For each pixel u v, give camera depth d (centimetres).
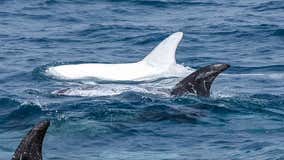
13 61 7175
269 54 7506
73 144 4750
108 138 4850
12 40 8031
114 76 6569
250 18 8856
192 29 8431
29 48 7719
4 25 8694
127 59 7419
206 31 8344
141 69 6688
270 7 9406
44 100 5734
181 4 9669
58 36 8225
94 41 8056
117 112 5300
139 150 4656
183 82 5762
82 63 7000
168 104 5488
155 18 9031
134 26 8612
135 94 5762
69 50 7675
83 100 5678
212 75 5725
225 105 5481
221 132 4972
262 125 5116
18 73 6706
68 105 5547
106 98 5700
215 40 8000
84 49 7725
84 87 6084
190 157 4500
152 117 5222
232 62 7212
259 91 6103
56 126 5031
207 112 5347
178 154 4562
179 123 5125
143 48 7825
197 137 4881
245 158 4431
